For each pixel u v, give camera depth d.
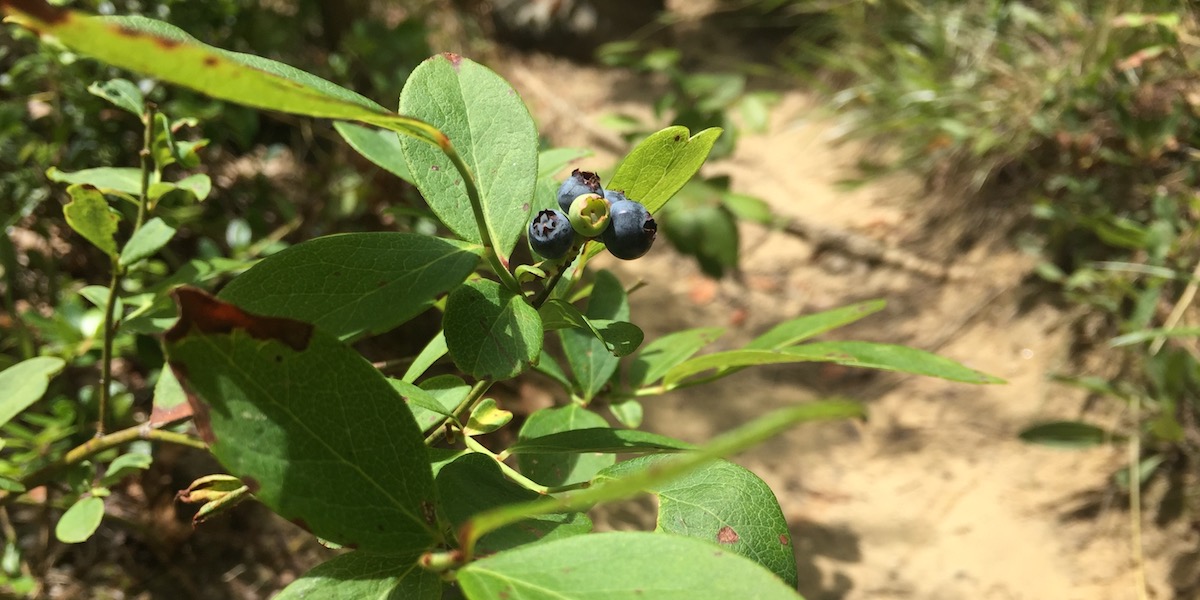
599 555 0.11
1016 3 0.64
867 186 0.70
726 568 0.11
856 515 0.46
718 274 0.58
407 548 0.12
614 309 0.22
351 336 0.13
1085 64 0.56
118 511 0.35
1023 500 0.47
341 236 0.13
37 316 0.28
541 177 0.19
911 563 0.44
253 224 0.40
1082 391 0.50
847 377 0.55
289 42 0.48
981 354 0.55
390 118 0.11
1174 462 0.46
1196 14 0.49
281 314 0.13
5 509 0.32
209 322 0.11
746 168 0.73
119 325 0.22
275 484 0.11
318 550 0.38
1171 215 0.48
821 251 0.65
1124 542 0.44
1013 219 0.60
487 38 0.84
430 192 0.14
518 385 0.47
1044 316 0.54
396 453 0.12
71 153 0.35
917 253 0.63
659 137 0.14
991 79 0.65
